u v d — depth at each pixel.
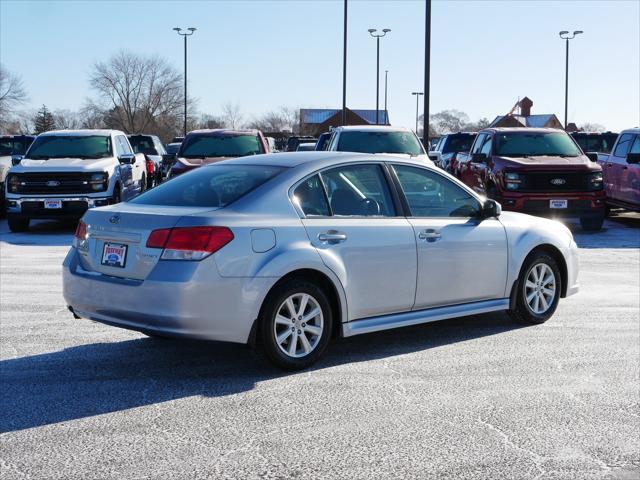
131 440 4.40
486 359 6.13
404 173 6.52
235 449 4.28
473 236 6.71
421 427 4.63
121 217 5.60
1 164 18.66
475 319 7.60
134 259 5.45
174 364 5.94
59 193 15.06
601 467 4.07
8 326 7.12
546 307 7.41
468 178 17.67
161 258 5.30
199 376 5.64
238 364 5.95
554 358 6.17
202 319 5.27
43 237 14.59
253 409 4.93
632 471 4.03
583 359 6.14
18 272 10.25
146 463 4.08
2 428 4.58
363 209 6.16
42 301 8.27
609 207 18.55
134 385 5.43
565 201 14.88
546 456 4.21
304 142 36.25
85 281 5.72
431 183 6.65
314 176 5.97
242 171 6.08
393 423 4.70
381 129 16.09
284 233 5.61
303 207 5.82
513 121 83.19
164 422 4.70
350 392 5.29
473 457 4.19
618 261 11.67
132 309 5.40
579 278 10.11
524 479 3.92
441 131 115.19
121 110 82.19
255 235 5.46
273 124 89.69
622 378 5.64
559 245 7.41
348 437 4.46
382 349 6.43
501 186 15.02
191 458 4.15
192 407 4.96
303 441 4.40
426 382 5.52
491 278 6.88
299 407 4.98
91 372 5.72
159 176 25.05
